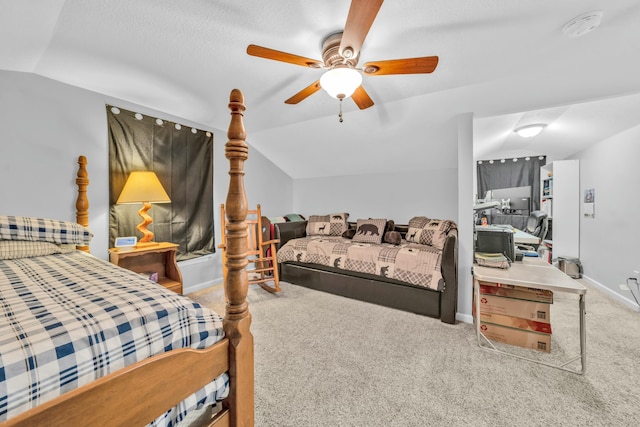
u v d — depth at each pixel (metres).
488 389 1.51
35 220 1.71
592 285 3.38
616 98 2.35
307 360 1.80
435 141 3.05
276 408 1.38
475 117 2.54
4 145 1.89
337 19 1.38
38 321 0.64
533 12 1.33
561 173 3.87
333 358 1.82
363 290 2.88
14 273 1.11
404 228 3.55
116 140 2.45
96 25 1.43
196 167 3.13
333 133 3.29
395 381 1.59
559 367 1.69
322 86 1.56
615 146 2.98
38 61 1.80
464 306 2.39
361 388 1.53
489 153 4.65
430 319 2.44
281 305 2.78
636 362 1.74
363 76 2.01
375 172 4.05
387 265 2.71
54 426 0.53
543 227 3.60
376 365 1.74
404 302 2.63
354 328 2.26
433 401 1.43
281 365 1.74
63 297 0.81
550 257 4.03
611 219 3.04
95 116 2.32
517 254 2.36
